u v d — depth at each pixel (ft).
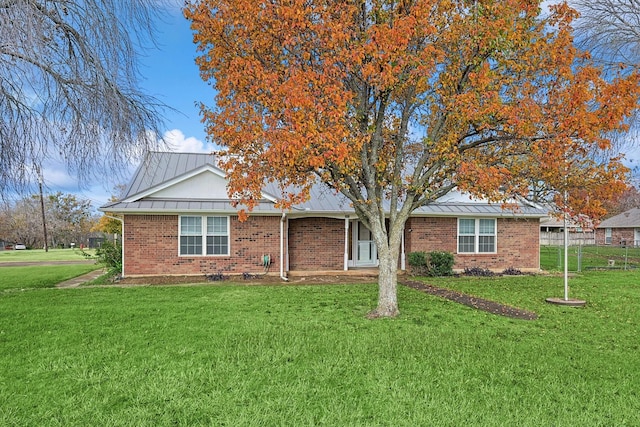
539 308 29.40
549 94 22.66
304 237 53.11
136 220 46.85
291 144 19.02
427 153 26.53
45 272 60.23
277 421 12.23
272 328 22.85
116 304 30.12
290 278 48.08
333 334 21.50
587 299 33.35
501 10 21.18
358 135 22.84
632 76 20.61
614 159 24.79
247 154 22.81
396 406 13.21
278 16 21.25
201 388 14.56
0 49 17.40
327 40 20.99
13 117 20.29
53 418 12.35
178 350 18.78
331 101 20.71
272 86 20.85
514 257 56.39
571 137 21.65
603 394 14.25
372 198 26.30
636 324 24.50
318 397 13.88
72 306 29.27
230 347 19.22
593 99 23.32
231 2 21.47
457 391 14.40
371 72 20.21
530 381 15.34
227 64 23.08
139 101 22.49
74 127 20.99
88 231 170.09
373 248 58.18
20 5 16.87
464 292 36.88
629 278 48.19
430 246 54.08
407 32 19.67
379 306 26.71
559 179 25.48
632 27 40.63
